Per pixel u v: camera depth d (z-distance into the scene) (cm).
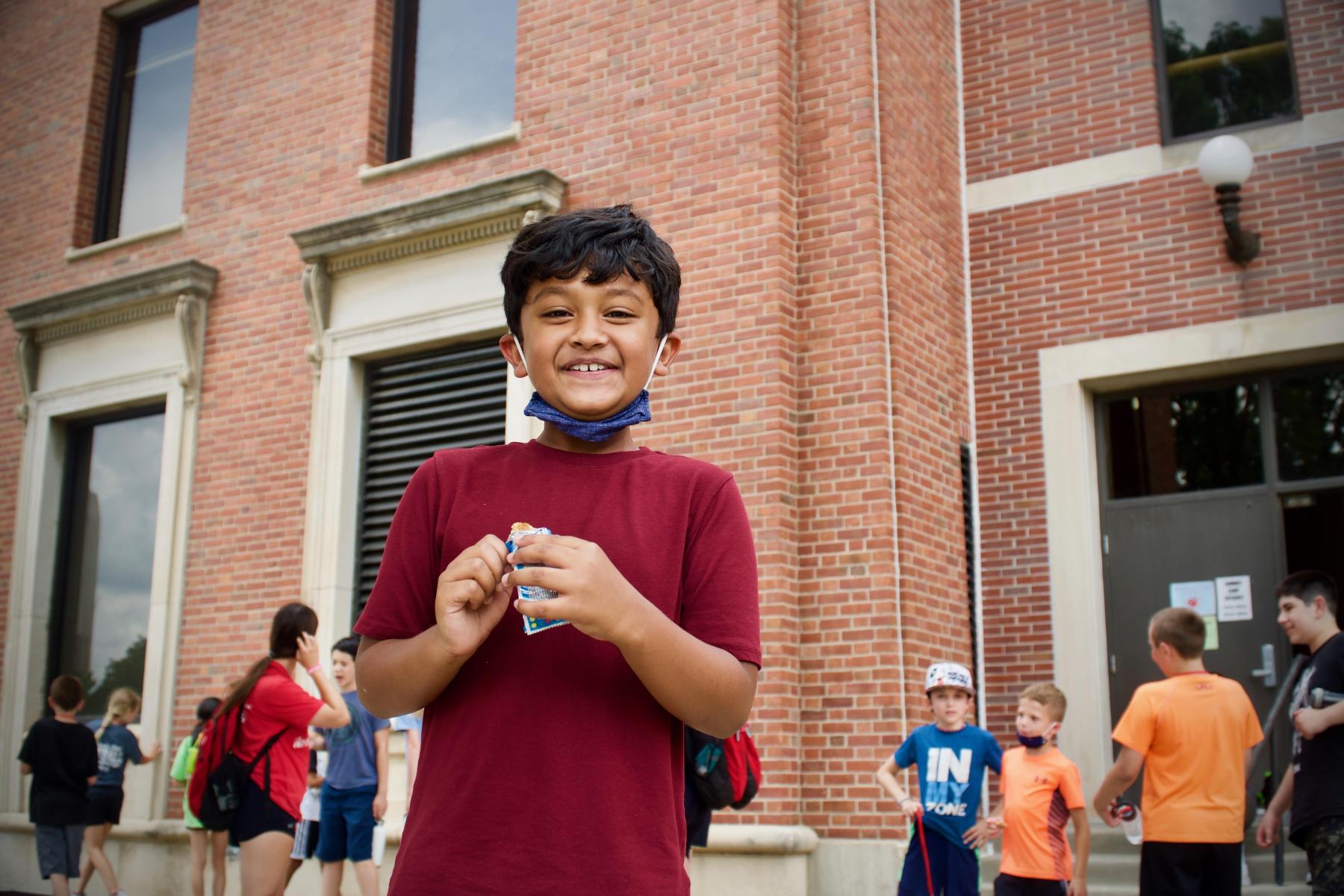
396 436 860
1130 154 829
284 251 930
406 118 931
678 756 158
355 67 924
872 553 684
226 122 995
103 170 1096
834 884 653
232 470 916
